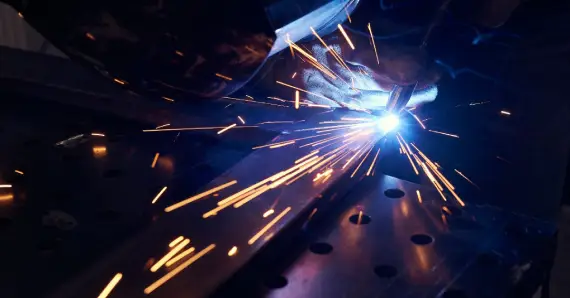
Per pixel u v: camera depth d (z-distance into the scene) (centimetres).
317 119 128
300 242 91
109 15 68
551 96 121
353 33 91
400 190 105
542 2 117
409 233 92
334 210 99
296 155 111
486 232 92
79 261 86
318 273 83
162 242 87
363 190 105
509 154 125
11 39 180
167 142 123
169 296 76
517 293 79
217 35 69
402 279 81
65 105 138
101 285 78
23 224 96
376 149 116
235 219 91
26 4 71
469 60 120
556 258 91
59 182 108
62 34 72
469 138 129
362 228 94
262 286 81
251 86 117
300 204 94
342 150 113
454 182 121
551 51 120
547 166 121
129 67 74
